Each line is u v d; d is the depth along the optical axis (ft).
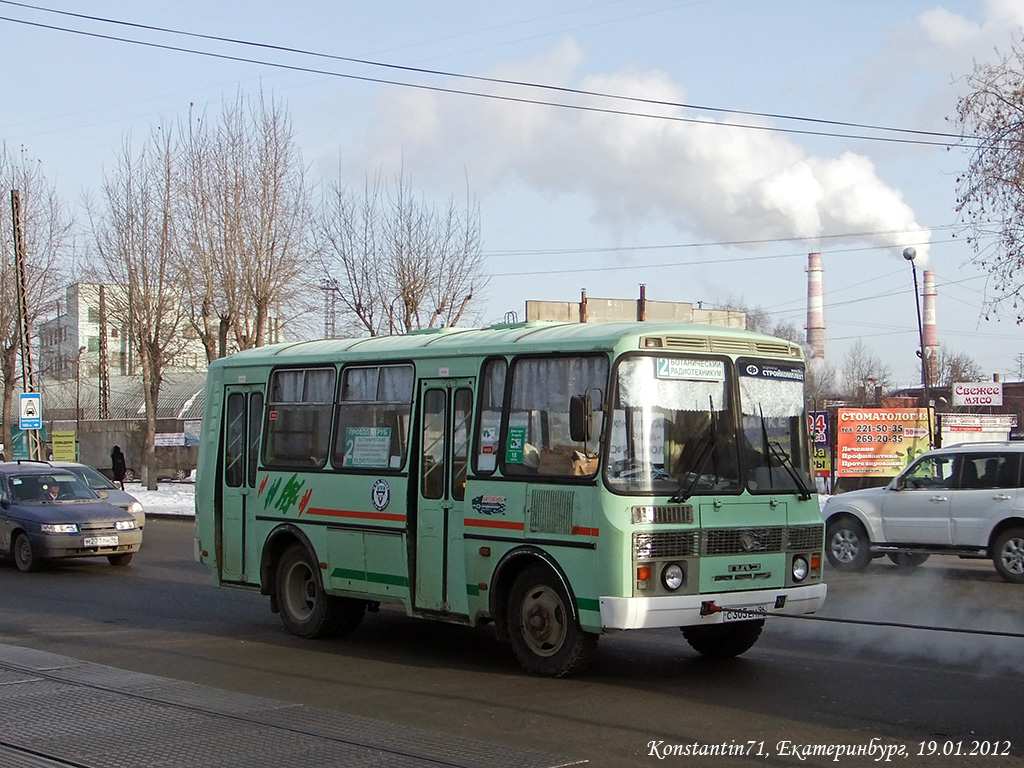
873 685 29.48
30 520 59.26
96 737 23.67
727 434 30.35
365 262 118.83
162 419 162.61
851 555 57.16
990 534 52.54
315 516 37.35
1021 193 77.15
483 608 31.63
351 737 23.57
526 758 21.89
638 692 28.68
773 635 37.99
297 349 39.86
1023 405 192.13
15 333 146.20
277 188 116.26
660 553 28.37
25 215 147.64
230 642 37.65
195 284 117.50
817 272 276.41
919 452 94.84
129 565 62.54
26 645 37.24
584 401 28.04
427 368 34.01
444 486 32.99
